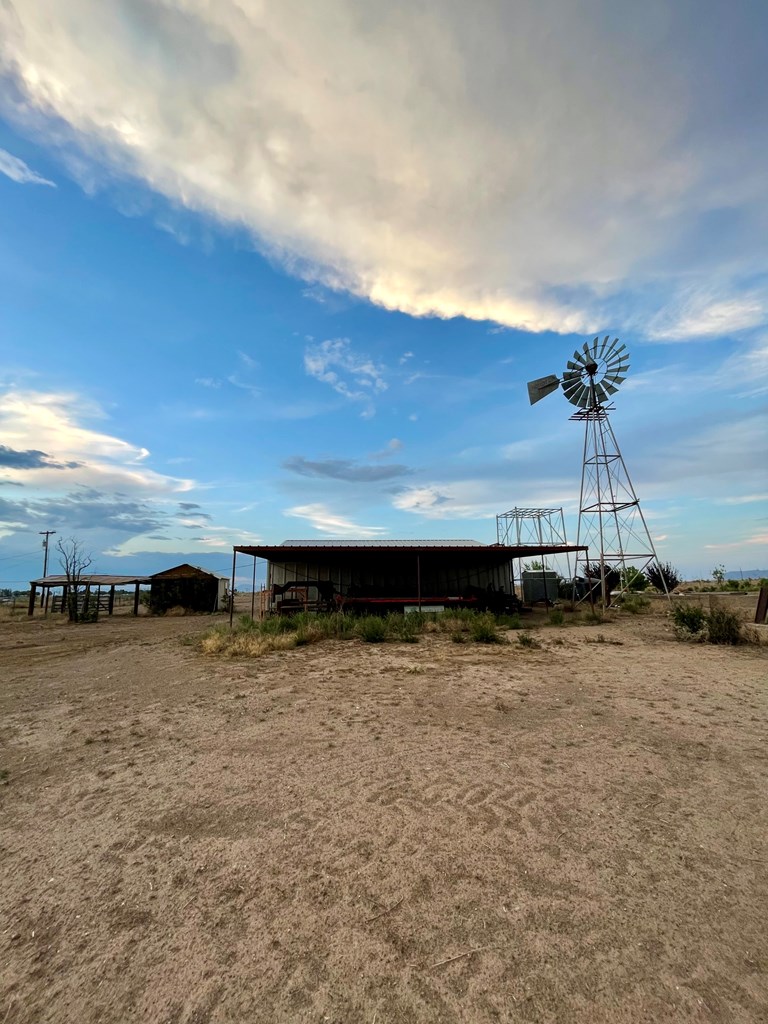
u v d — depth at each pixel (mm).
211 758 4723
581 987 2006
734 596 24266
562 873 2797
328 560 20656
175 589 29156
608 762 4387
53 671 9789
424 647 11180
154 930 2420
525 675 7973
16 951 2301
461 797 3781
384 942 2291
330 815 3557
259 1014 1927
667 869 2811
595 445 22109
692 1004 1911
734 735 5027
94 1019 1924
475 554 18828
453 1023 1859
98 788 4129
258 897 2652
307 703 6594
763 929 2320
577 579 26047
